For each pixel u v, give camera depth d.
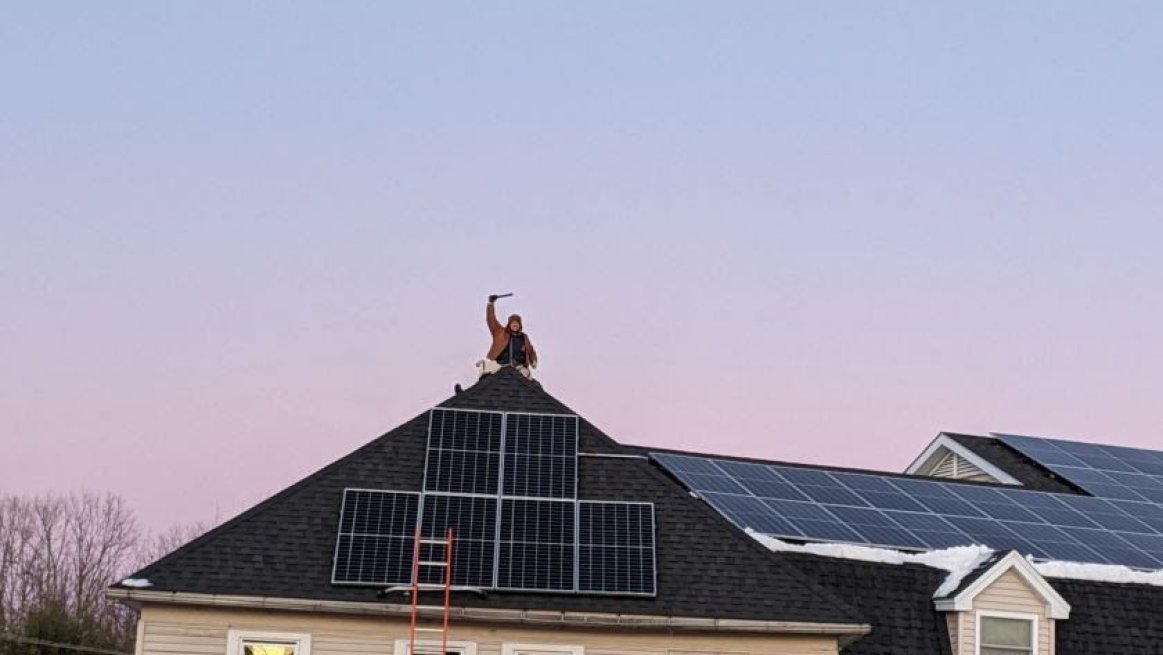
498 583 27.12
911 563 31.14
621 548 28.02
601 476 29.80
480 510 28.34
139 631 26.16
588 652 27.12
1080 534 35.12
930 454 43.44
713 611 27.34
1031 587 30.47
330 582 26.83
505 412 30.70
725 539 28.78
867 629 27.25
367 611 26.52
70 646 45.91
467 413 30.41
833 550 30.80
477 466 29.27
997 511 35.75
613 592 27.31
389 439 29.91
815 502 33.75
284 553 27.27
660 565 28.11
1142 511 38.03
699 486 33.09
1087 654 30.91
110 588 25.98
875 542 32.03
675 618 27.03
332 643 26.59
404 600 26.64
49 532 70.00
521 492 28.88
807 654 27.47
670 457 34.97
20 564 68.69
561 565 27.58
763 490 33.88
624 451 30.52
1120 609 31.89
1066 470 40.56
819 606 27.64
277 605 26.31
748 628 27.20
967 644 29.70
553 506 28.69
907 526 33.38
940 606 30.16
